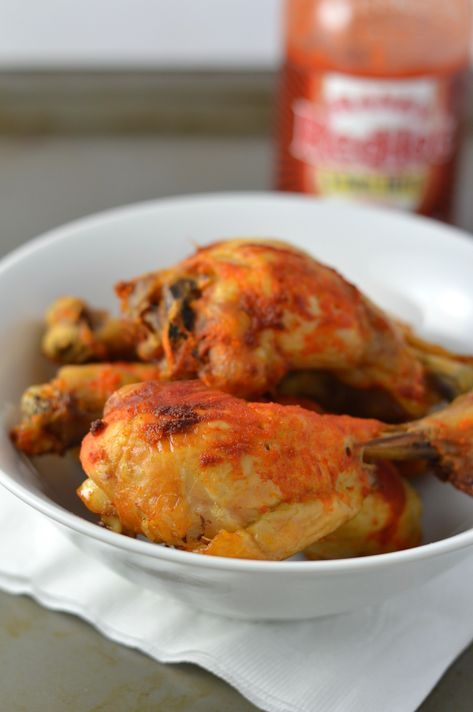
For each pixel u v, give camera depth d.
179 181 0.65
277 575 0.36
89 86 0.67
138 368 0.42
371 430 0.40
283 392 0.43
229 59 0.69
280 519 0.37
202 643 0.39
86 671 0.39
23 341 0.45
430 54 0.54
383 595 0.38
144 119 0.69
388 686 0.38
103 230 0.48
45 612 0.41
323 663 0.39
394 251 0.48
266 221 0.49
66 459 0.43
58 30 0.67
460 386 0.43
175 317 0.40
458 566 0.41
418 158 0.56
